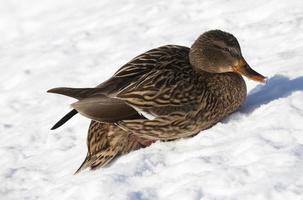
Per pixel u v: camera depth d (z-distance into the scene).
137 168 10.39
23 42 21.56
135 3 21.19
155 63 11.48
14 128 14.62
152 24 18.58
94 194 9.95
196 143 10.83
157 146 11.17
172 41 16.88
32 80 17.50
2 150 13.22
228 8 17.58
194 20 17.80
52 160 12.34
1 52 20.97
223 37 11.36
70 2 29.05
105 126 11.37
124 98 10.97
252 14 16.58
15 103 16.20
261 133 10.19
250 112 11.33
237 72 11.34
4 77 18.34
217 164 9.80
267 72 12.65
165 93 11.09
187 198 9.17
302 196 8.59
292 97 11.05
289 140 9.85
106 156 11.48
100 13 21.73
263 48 14.32
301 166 9.12
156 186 9.78
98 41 18.84
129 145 11.45
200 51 11.41
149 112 11.07
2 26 27.70
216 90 11.30
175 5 19.22
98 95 10.83
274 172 9.12
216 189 9.21
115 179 10.14
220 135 10.74
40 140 13.52
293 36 14.40
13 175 12.03
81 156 12.10
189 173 9.81
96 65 17.20
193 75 11.43
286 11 15.92
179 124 11.17
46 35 21.48
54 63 18.38
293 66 12.52
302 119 10.28
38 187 11.38
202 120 11.27
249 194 8.90
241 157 9.76
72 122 13.80
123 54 17.23
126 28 19.00
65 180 11.23
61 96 15.89
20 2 31.02
